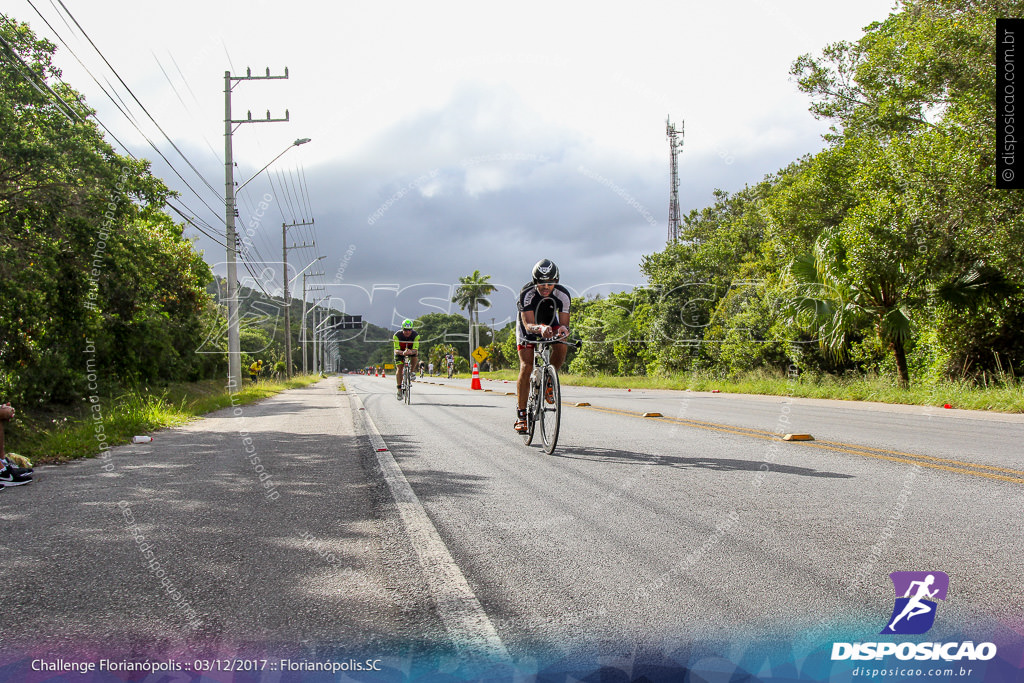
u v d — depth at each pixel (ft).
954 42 50.11
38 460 24.44
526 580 10.72
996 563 11.05
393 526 14.02
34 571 11.30
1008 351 55.72
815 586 10.24
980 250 49.96
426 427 34.73
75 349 45.80
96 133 39.45
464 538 13.09
